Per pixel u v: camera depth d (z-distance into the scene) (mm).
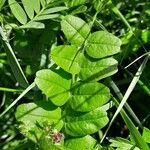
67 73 205
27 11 223
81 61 206
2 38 229
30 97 250
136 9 305
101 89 199
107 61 206
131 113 241
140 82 260
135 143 213
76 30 208
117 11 271
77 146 203
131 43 273
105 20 287
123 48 273
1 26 242
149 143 217
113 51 204
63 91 203
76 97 203
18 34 253
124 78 289
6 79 271
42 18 225
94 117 201
